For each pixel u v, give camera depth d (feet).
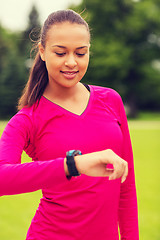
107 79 142.20
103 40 139.85
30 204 22.29
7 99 133.08
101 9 138.51
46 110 5.21
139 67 144.36
